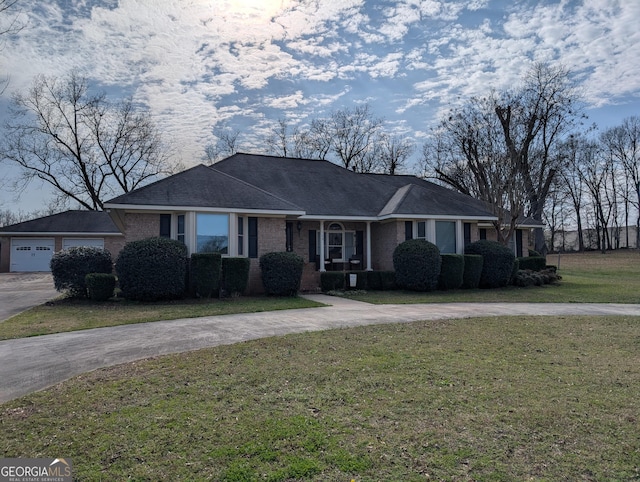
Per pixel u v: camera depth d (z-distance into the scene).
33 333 8.81
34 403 4.89
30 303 14.09
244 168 20.58
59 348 7.55
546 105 30.33
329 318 10.56
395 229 18.56
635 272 27.89
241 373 5.87
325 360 6.49
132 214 14.66
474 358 6.64
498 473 3.39
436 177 35.03
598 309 12.29
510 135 22.14
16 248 29.53
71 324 9.79
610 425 4.25
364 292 16.66
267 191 19.11
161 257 13.30
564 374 5.86
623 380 5.60
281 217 16.70
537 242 31.70
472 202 22.58
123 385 5.44
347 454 3.66
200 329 9.13
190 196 15.11
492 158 22.17
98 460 3.61
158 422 4.31
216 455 3.65
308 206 18.64
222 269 14.69
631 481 3.28
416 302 13.98
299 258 15.73
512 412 4.56
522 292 16.80
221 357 6.70
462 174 31.34
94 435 4.05
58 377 5.90
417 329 8.92
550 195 36.56
